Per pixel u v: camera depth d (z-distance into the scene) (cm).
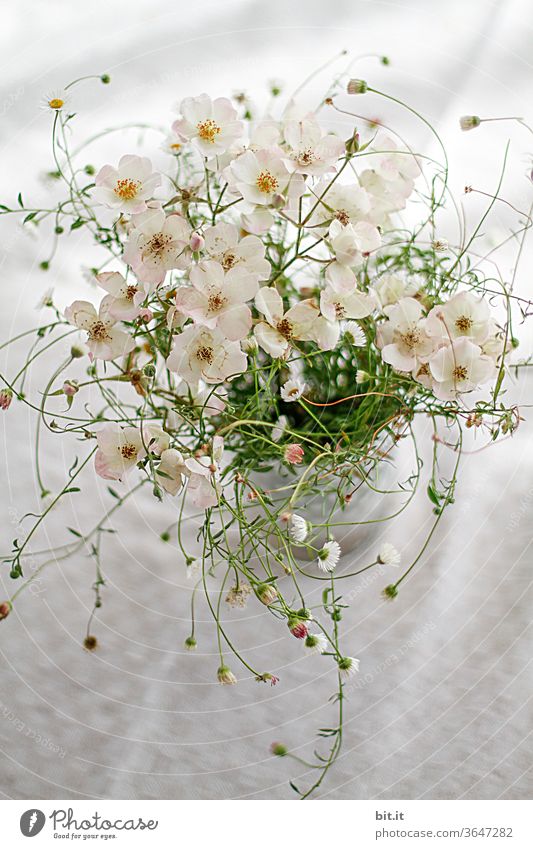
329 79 107
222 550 70
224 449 75
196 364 63
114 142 105
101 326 64
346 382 74
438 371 64
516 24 108
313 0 110
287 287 74
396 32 109
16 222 100
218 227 62
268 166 63
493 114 104
